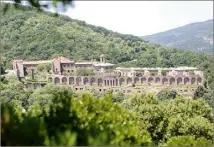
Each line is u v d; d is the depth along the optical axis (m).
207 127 20.44
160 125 22.23
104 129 6.96
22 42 104.69
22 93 54.16
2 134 5.79
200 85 75.62
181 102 25.89
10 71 81.75
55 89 57.66
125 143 7.03
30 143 5.68
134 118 9.85
